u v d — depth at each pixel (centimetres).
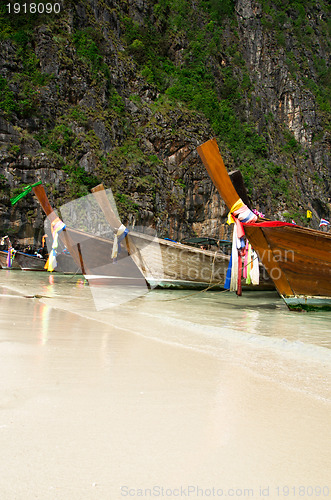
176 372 322
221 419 230
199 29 9669
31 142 5409
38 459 175
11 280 1520
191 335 506
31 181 5169
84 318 604
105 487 158
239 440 205
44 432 201
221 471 175
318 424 229
